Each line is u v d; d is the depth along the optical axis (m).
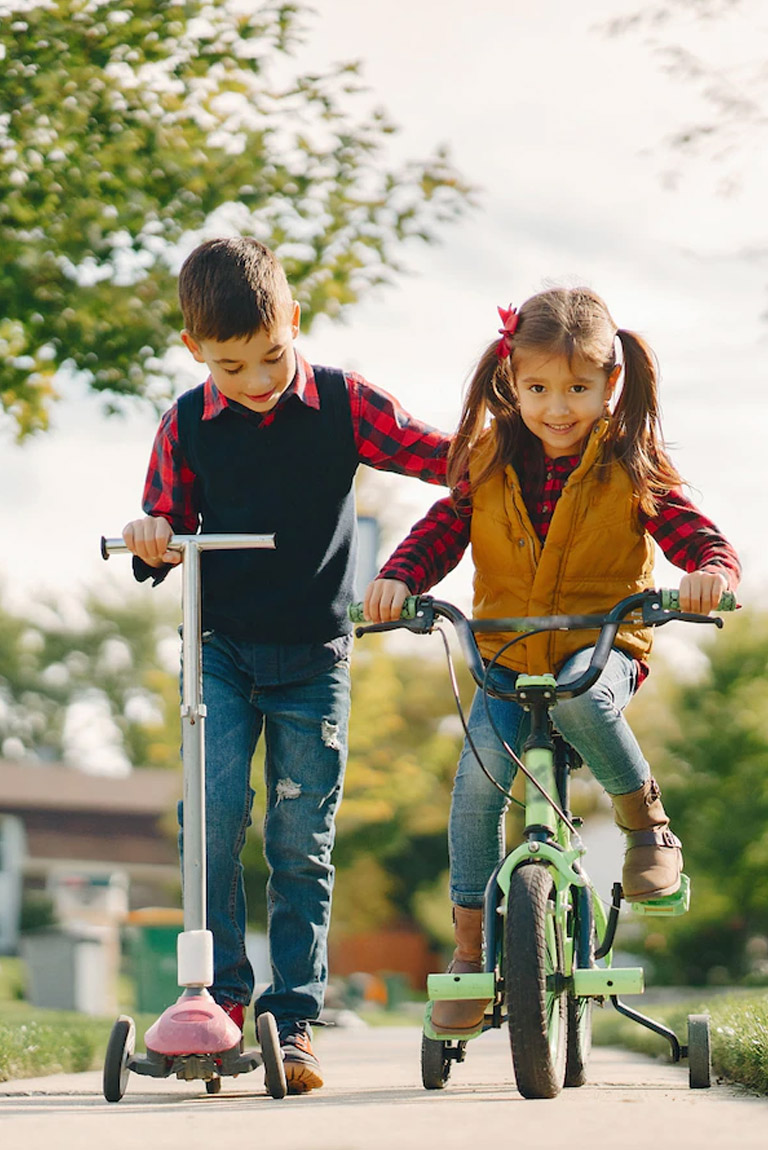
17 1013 9.67
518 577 4.19
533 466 4.21
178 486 4.62
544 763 3.73
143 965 17.83
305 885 4.45
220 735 4.33
